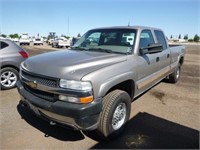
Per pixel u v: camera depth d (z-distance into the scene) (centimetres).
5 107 451
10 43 598
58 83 279
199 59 1561
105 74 296
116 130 326
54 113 279
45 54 384
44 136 333
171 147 307
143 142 320
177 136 341
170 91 606
